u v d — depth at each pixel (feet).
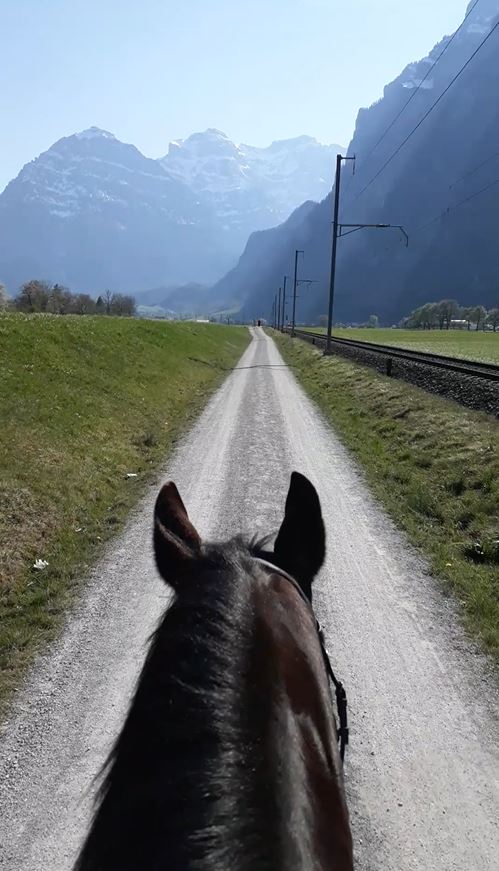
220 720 4.22
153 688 4.58
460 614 21.74
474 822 12.85
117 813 4.00
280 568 7.16
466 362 110.11
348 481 39.17
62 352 59.11
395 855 11.96
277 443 49.90
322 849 4.22
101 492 33.76
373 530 30.30
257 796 3.93
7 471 30.73
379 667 18.39
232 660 4.66
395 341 247.09
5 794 12.85
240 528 29.76
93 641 18.98
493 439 41.88
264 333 357.20
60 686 16.69
